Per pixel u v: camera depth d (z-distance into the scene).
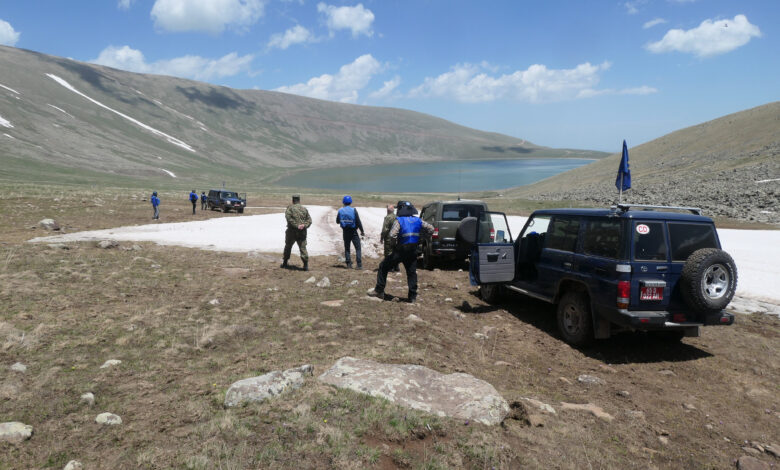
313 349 4.74
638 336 6.59
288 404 3.24
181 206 38.22
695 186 49.19
